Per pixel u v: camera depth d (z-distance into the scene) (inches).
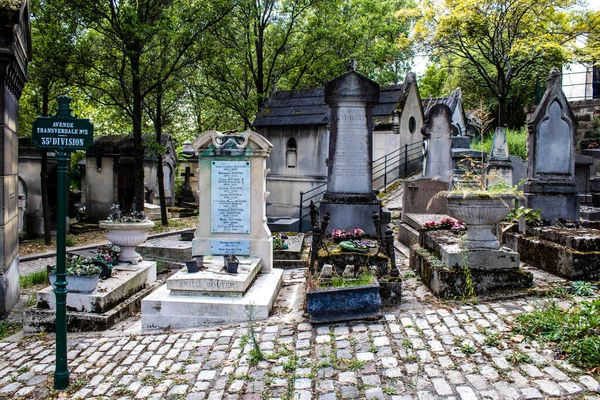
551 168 366.6
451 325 225.6
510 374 177.2
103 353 238.8
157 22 642.8
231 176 352.5
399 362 195.8
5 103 317.7
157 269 442.9
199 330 258.4
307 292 242.7
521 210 347.6
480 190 269.4
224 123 1171.9
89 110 1127.6
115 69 672.4
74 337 265.6
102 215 844.6
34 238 705.6
